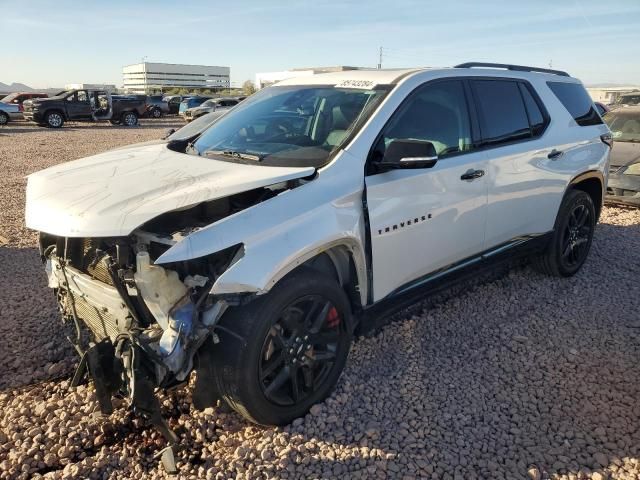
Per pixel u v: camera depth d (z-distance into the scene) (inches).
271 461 106.5
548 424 119.1
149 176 119.2
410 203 133.9
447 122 148.9
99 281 112.9
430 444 112.6
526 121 176.7
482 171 153.5
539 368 141.8
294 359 114.1
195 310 101.1
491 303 181.2
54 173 132.7
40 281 194.4
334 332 122.0
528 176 172.2
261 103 162.1
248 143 142.3
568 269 203.8
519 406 125.6
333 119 137.6
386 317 141.2
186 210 109.2
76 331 133.3
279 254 104.4
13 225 275.0
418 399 127.6
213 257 103.5
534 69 193.6
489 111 162.9
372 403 125.6
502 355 148.0
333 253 124.8
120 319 107.9
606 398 127.8
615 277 207.8
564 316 172.2
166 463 102.7
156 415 102.4
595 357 146.7
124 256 101.2
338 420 118.5
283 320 111.0
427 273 146.4
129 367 99.1
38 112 1093.8
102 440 112.3
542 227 186.1
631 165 308.7
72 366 138.7
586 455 109.1
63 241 126.1
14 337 153.4
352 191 120.9
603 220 294.8
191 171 121.2
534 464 107.1
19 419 117.8
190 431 115.6
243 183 107.6
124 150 161.2
